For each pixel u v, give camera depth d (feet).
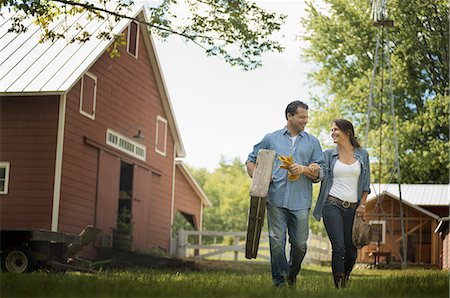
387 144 127.34
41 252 46.24
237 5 50.21
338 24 137.28
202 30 50.03
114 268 63.62
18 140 70.49
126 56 82.43
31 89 68.28
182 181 104.83
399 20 121.60
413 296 19.98
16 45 74.90
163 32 50.44
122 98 81.76
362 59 135.74
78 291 19.75
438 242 100.37
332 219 27.17
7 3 47.65
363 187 27.58
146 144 88.22
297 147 26.76
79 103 72.69
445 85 126.62
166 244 94.68
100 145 76.43
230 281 27.35
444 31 121.49
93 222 75.31
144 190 87.92
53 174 69.15
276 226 26.08
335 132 27.71
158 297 18.60
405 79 129.18
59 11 51.96
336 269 26.81
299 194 26.25
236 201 238.07
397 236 102.12
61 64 71.51
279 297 19.19
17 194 69.82
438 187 106.01
